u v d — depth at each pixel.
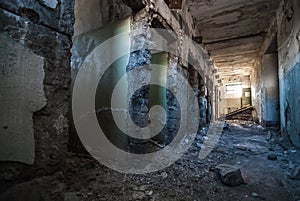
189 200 1.71
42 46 1.15
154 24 3.27
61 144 1.26
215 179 2.18
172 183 2.02
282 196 1.85
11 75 1.01
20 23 1.05
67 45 1.31
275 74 6.38
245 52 7.71
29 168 1.09
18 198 1.04
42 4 1.15
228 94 14.01
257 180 2.21
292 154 3.30
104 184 1.92
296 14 3.53
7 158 1.00
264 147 3.90
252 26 5.58
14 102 1.02
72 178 2.02
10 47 1.01
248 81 12.62
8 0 1.00
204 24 5.45
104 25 3.16
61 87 1.26
